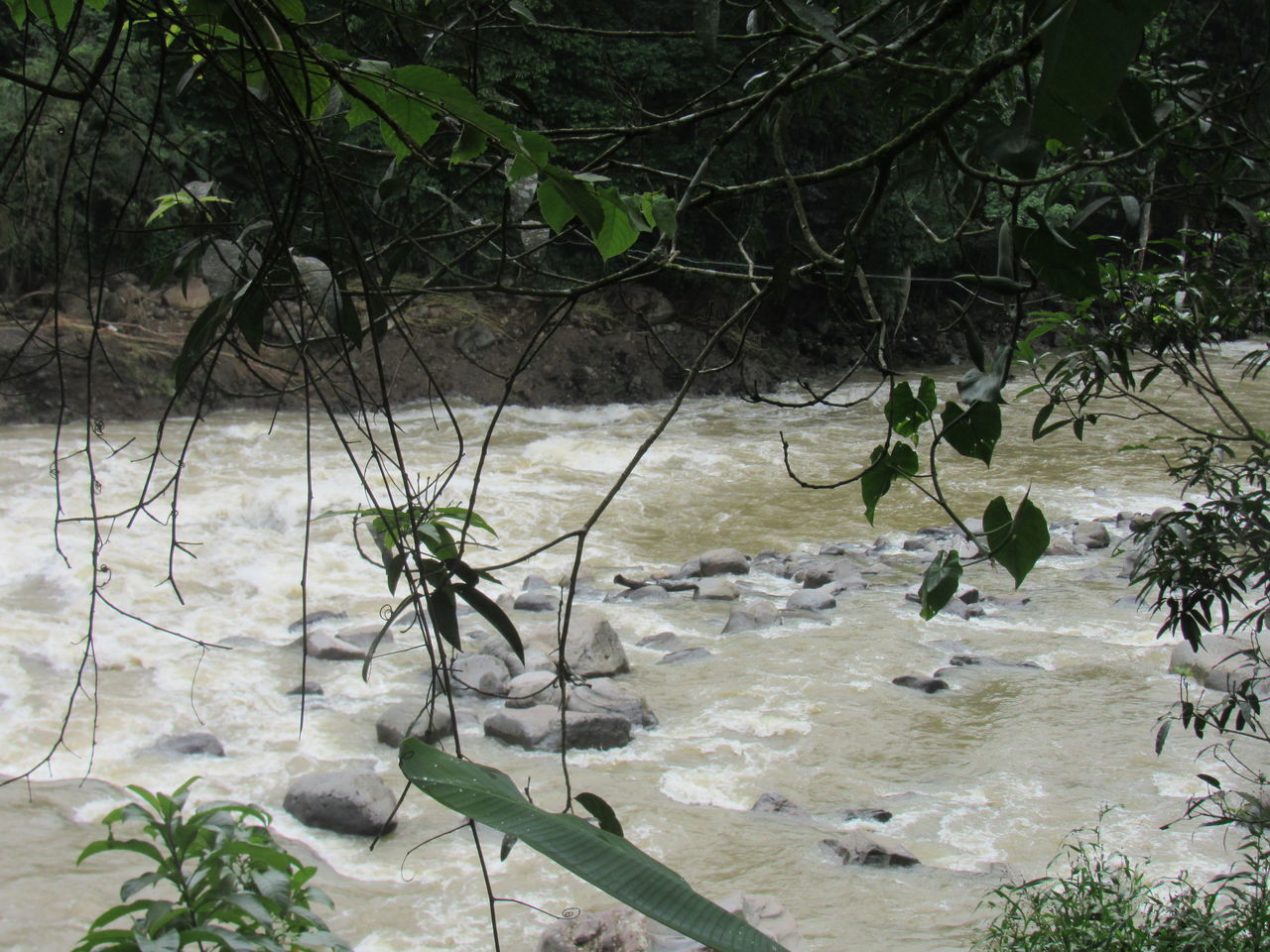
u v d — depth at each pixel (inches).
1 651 306.2
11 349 573.0
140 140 47.2
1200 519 147.3
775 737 275.3
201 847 109.5
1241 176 81.4
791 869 213.9
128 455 540.4
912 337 816.9
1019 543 62.7
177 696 285.9
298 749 262.1
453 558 47.2
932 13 74.4
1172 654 311.3
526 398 736.3
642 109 77.0
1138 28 32.0
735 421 720.3
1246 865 211.0
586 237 60.6
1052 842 224.8
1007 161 51.0
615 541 466.3
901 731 278.1
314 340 48.3
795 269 58.4
